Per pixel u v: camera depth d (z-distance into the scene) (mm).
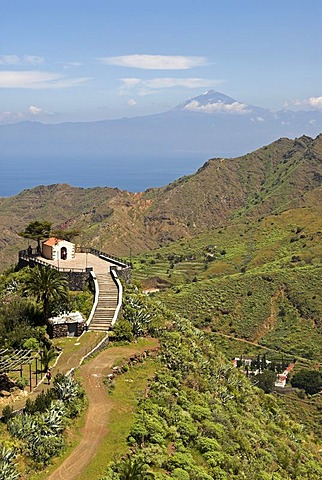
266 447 32844
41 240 65938
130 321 41938
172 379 33750
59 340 38969
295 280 138875
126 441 25875
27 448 23938
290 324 123812
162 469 24188
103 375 33281
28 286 42469
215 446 27375
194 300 136000
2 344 36781
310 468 34750
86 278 48250
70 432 26375
